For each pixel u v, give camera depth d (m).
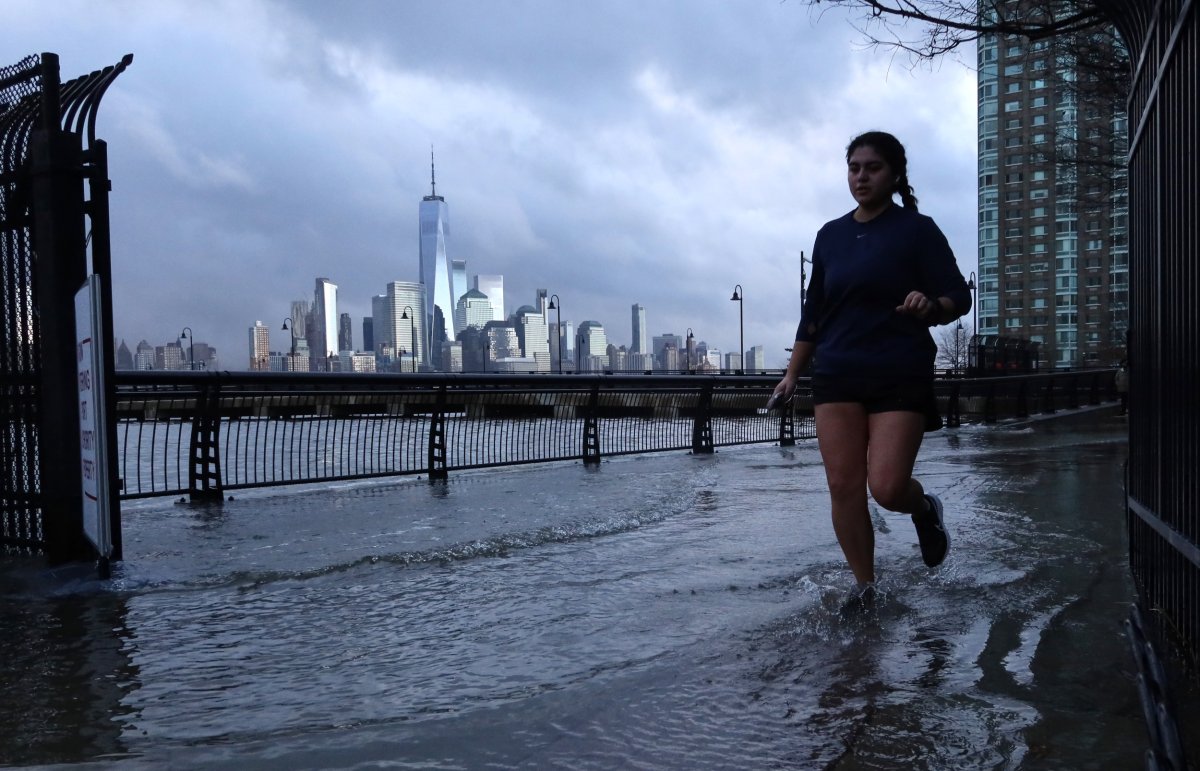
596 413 12.02
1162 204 3.06
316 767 2.02
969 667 2.68
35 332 5.01
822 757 2.02
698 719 2.29
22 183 4.97
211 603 3.92
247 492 8.41
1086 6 5.78
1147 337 3.48
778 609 3.52
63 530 4.84
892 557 4.62
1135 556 4.00
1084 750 1.99
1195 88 2.54
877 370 3.52
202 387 7.78
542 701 2.46
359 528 5.97
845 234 3.72
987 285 119.38
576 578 4.26
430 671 2.86
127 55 4.73
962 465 9.83
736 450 14.46
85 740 2.28
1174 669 2.59
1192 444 2.62
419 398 9.65
